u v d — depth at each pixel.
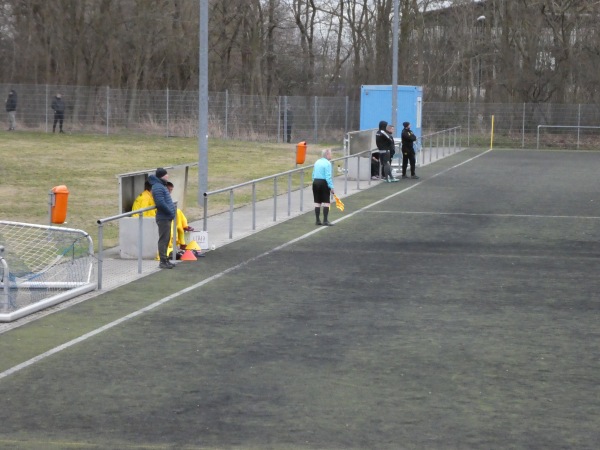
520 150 61.47
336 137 61.75
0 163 41.53
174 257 19.67
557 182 38.81
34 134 56.72
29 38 67.50
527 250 21.83
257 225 25.86
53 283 16.80
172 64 70.06
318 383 11.02
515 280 18.08
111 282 17.58
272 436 9.17
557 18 70.44
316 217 25.83
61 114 57.84
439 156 54.06
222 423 9.56
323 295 16.47
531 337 13.46
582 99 69.94
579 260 20.48
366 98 49.19
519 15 70.44
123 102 59.94
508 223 26.50
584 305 15.80
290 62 79.62
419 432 9.30
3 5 68.31
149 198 20.34
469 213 28.62
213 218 27.47
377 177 39.06
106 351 12.53
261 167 44.38
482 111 66.25
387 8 73.31
